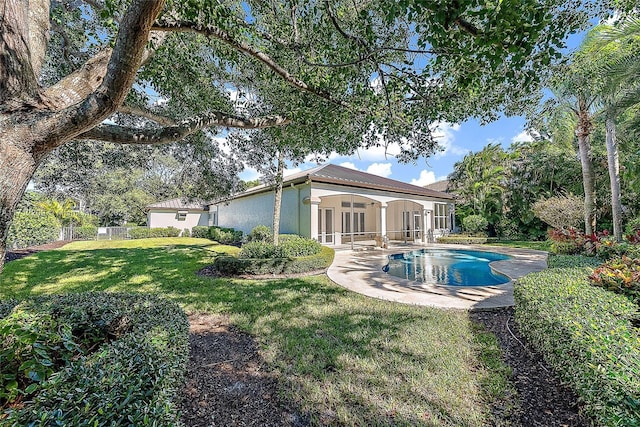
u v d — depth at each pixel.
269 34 4.34
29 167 2.24
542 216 15.02
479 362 3.45
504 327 4.59
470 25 2.27
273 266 8.64
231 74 5.97
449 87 4.20
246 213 20.94
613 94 8.65
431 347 3.81
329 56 4.19
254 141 7.54
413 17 3.18
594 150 16.58
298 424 2.50
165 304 3.71
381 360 3.47
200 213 29.00
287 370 3.28
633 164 13.13
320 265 9.38
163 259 11.26
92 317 3.36
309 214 14.49
